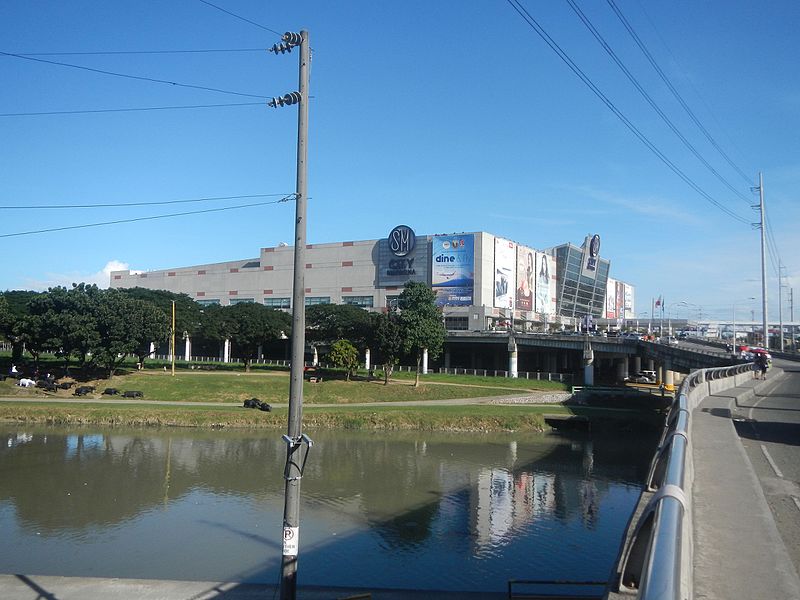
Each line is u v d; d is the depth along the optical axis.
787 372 67.19
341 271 131.12
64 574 25.80
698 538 8.50
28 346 82.19
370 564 27.20
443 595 22.08
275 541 29.94
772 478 14.81
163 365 104.44
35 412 63.66
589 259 161.38
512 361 100.38
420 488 39.91
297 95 16.17
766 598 6.62
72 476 41.78
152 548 28.86
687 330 198.75
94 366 85.38
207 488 39.25
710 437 16.88
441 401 77.62
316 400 76.44
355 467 45.53
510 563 27.45
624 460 49.19
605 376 126.69
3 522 32.34
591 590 24.05
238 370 102.12
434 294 91.31
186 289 150.25
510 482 41.84
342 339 92.38
